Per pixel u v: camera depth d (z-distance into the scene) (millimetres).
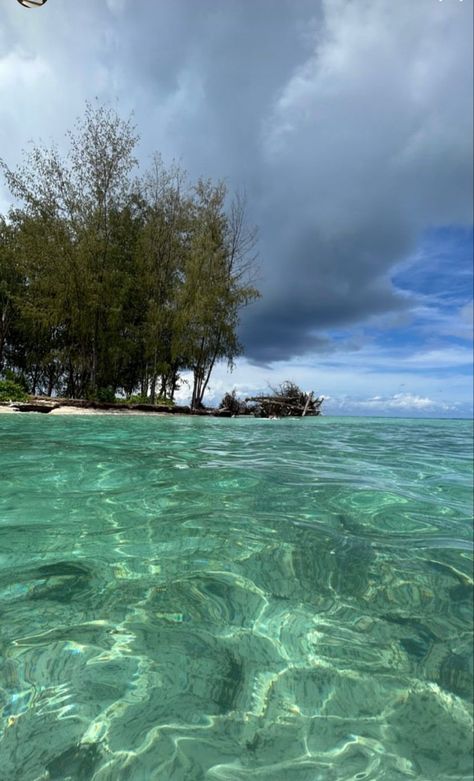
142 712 1113
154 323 19984
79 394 21078
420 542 2490
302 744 1048
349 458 6121
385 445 8516
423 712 1174
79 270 17719
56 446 5512
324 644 1459
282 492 3543
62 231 17453
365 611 1689
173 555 2094
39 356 23438
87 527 2438
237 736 1061
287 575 1959
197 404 21797
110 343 20219
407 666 1363
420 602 1781
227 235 22062
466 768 1008
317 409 28312
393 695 1229
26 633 1420
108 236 18781
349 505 3252
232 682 1242
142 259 20391
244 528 2539
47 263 17828
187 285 20047
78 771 942
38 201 17703
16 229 20625
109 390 18125
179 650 1372
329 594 1810
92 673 1244
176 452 5629
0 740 1013
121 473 3961
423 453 7250
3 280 21016
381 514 3061
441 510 3270
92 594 1686
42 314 18375
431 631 1567
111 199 18516
